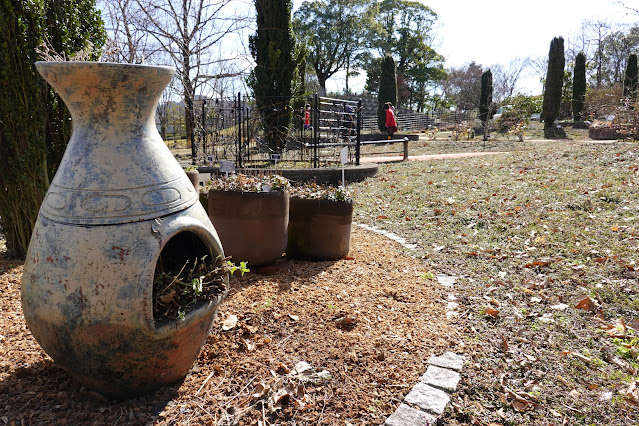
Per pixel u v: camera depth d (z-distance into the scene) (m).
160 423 2.22
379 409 2.37
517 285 4.12
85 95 2.18
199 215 2.45
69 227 2.11
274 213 4.31
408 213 7.13
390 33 50.16
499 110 31.80
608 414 2.39
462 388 2.58
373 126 35.25
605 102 28.72
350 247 5.46
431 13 49.41
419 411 2.34
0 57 4.26
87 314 2.08
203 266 2.50
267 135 12.69
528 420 2.36
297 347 2.96
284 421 2.28
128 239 2.11
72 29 4.95
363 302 3.73
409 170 11.46
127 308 2.09
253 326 3.24
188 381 2.58
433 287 4.14
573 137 24.22
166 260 2.67
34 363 2.73
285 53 12.48
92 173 2.16
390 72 31.28
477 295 3.94
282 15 12.33
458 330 3.27
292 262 4.80
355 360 2.81
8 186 4.72
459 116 37.22
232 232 4.28
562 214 5.99
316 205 4.76
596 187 7.07
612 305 3.58
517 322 3.41
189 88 11.38
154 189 2.23
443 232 6.00
